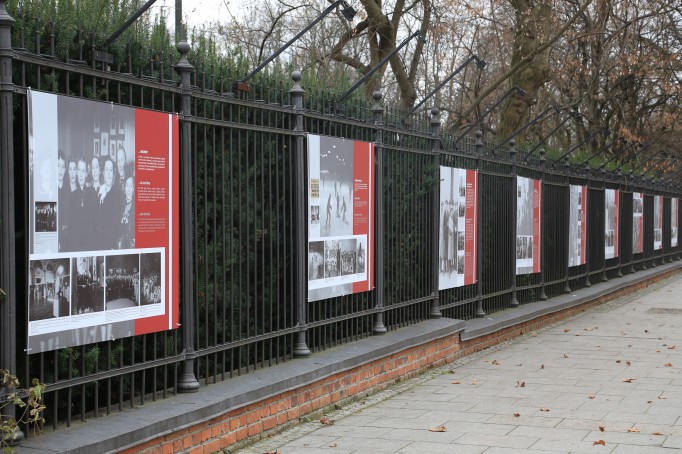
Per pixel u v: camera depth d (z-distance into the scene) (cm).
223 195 699
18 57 505
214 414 620
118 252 580
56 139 528
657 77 3052
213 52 752
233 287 728
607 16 2616
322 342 890
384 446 670
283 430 724
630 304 1911
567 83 2905
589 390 904
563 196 1744
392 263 1026
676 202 3250
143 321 604
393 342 936
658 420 759
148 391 657
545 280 1636
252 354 781
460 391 902
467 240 1245
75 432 527
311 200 839
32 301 512
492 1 2445
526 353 1180
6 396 491
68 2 580
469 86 3088
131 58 614
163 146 623
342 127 909
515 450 655
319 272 855
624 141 3134
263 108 762
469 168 1260
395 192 1033
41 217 516
